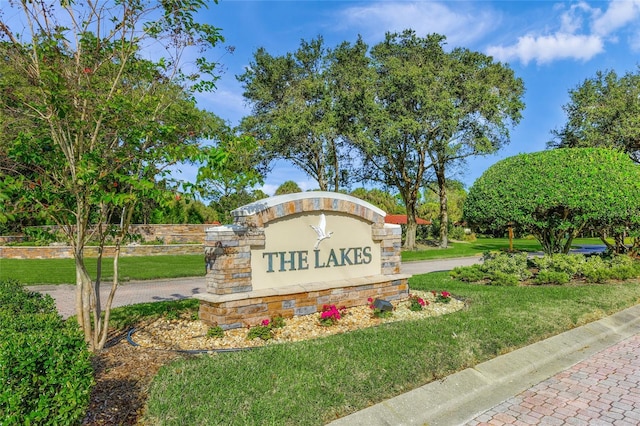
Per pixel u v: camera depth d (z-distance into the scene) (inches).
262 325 252.5
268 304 266.7
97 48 215.0
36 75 198.8
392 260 345.1
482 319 277.0
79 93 193.9
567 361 235.1
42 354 118.4
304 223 293.4
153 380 171.3
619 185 434.6
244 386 167.0
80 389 119.8
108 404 151.9
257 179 225.8
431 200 2486.5
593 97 903.1
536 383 204.7
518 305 322.0
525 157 499.8
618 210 427.5
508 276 433.1
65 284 501.7
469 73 1012.5
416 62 1056.2
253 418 144.7
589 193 431.8
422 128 969.5
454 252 1111.0
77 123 197.2
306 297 284.8
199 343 231.5
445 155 1051.9
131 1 214.4
